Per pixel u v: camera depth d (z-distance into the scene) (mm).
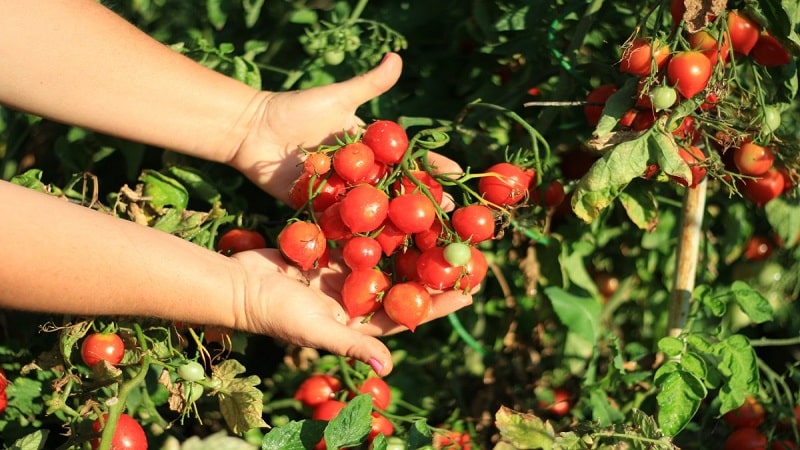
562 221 1499
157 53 1238
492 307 1519
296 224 1159
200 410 1481
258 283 1143
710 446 1531
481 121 1459
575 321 1434
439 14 1493
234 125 1271
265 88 1534
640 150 1192
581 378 1479
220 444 1225
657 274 1561
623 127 1234
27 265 1033
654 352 1490
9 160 1513
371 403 1153
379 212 1145
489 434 1441
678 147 1232
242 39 1538
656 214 1328
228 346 1251
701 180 1325
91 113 1217
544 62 1475
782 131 1401
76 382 1253
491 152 1404
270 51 1531
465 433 1431
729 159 1342
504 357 1510
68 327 1213
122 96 1220
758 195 1359
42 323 1437
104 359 1195
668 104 1184
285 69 1528
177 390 1230
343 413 1145
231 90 1266
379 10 1506
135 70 1220
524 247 1461
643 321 1562
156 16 1528
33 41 1178
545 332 1513
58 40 1186
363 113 1445
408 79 1509
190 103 1248
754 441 1409
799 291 1638
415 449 1168
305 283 1197
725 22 1190
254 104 1271
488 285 1516
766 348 1688
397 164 1204
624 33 1471
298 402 1400
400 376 1489
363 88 1267
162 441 1386
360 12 1483
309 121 1268
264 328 1146
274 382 1482
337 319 1194
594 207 1229
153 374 1386
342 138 1284
